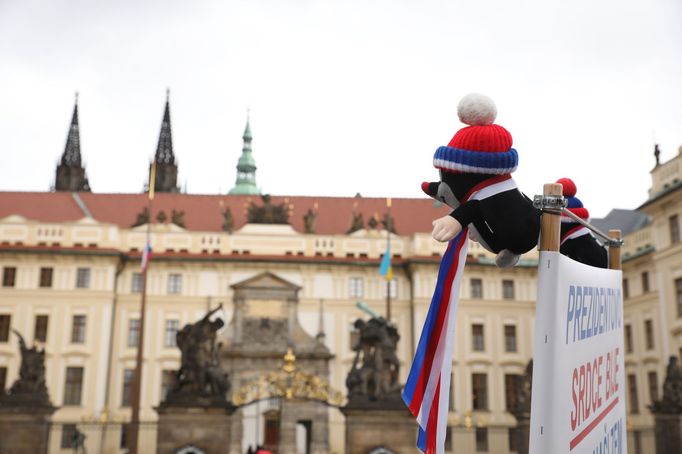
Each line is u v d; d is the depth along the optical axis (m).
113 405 63.94
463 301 68.06
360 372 35.19
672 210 55.47
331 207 77.31
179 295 66.88
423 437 5.35
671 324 55.50
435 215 76.88
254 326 65.94
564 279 5.32
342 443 62.59
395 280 69.00
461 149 5.53
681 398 40.72
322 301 67.62
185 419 33.38
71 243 66.62
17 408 33.94
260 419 62.78
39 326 64.31
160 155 101.75
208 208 76.19
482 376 66.81
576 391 5.43
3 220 66.31
